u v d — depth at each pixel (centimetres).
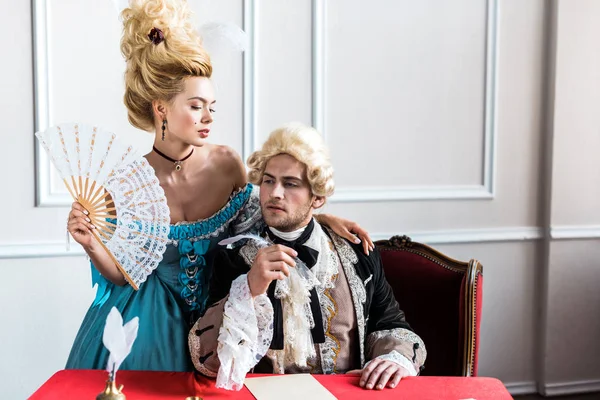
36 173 263
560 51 310
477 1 305
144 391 145
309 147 166
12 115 260
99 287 201
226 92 280
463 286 205
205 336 154
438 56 303
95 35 266
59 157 170
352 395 146
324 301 174
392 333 179
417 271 217
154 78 186
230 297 153
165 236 179
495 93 310
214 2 275
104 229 179
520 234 319
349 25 291
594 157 320
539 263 324
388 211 301
